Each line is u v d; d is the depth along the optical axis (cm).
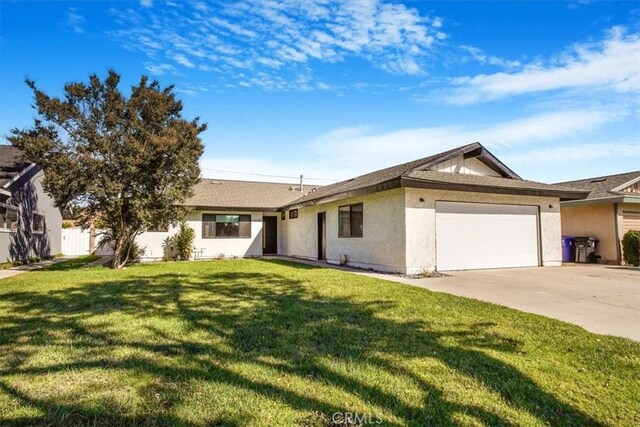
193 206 1538
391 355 368
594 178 1736
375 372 326
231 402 270
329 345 397
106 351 377
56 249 1889
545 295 709
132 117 1153
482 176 1280
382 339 418
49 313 538
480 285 830
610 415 262
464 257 1119
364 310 557
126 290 732
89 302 614
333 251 1408
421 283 859
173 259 1642
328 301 625
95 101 1160
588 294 720
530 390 296
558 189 1198
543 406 273
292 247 1825
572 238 1484
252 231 1839
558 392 294
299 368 335
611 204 1415
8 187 1213
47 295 679
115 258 1229
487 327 468
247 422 244
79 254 2077
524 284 845
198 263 1408
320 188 2170
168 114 1258
